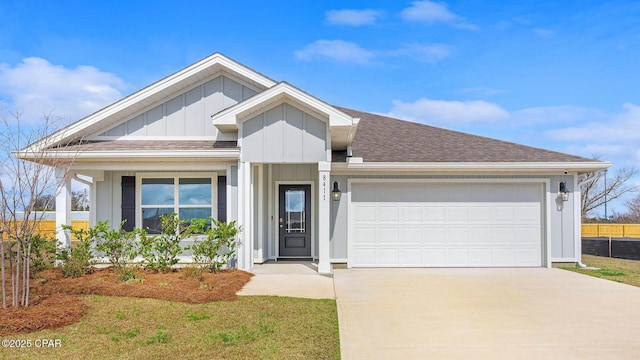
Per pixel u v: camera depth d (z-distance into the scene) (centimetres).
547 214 1268
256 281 1010
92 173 1245
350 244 1255
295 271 1149
